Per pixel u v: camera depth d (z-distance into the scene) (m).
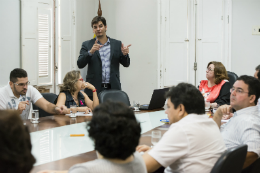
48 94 3.28
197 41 5.11
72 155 1.59
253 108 1.77
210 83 3.63
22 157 0.71
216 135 1.37
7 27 3.96
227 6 4.94
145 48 5.35
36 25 4.34
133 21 5.40
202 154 1.30
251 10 4.90
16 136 0.71
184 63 5.18
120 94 3.34
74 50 5.02
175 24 5.17
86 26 5.34
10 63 4.03
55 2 4.62
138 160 1.02
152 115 2.96
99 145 0.93
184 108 1.40
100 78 4.19
